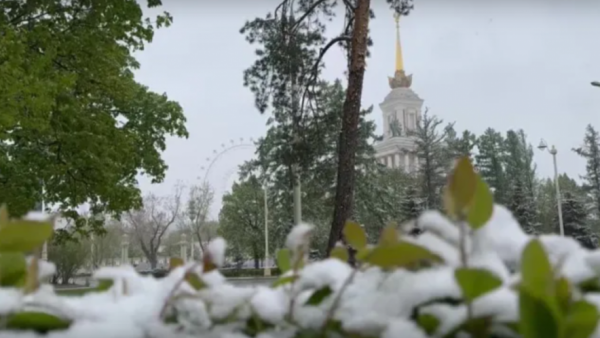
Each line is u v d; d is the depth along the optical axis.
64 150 11.97
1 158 10.95
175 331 0.78
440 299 0.68
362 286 0.80
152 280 1.00
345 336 0.72
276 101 12.27
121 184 13.37
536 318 0.58
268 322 0.78
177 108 15.06
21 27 10.19
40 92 8.71
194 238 32.22
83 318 0.74
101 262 31.41
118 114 14.59
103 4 10.94
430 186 31.59
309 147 12.16
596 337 0.58
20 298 0.73
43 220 0.74
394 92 60.12
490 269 0.65
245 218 32.00
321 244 20.94
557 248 0.82
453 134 33.34
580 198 34.69
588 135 38.06
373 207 20.53
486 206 0.74
